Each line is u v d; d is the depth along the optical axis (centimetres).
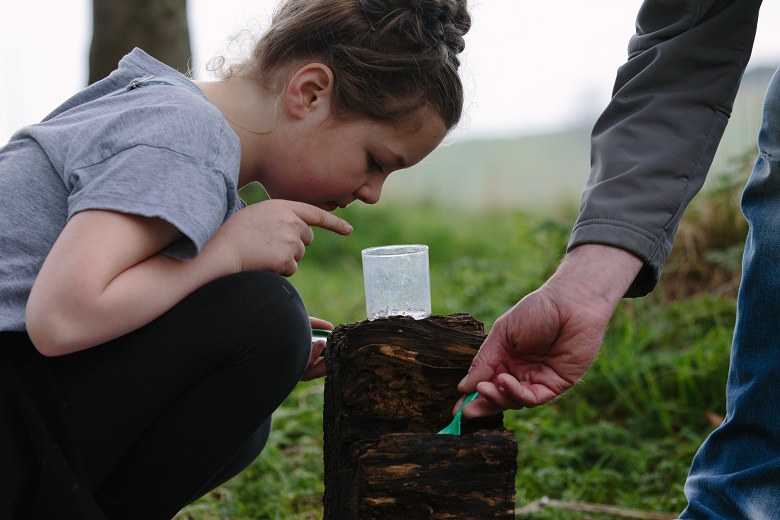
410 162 239
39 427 192
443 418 210
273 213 219
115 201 190
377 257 225
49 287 187
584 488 338
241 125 234
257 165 237
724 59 227
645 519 312
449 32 240
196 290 208
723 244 506
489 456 190
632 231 213
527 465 364
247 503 327
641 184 218
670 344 451
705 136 226
